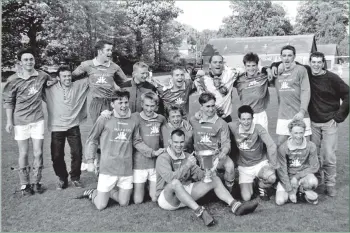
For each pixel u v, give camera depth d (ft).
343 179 18.83
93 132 15.90
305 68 17.34
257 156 16.58
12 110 17.31
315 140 17.90
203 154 14.79
